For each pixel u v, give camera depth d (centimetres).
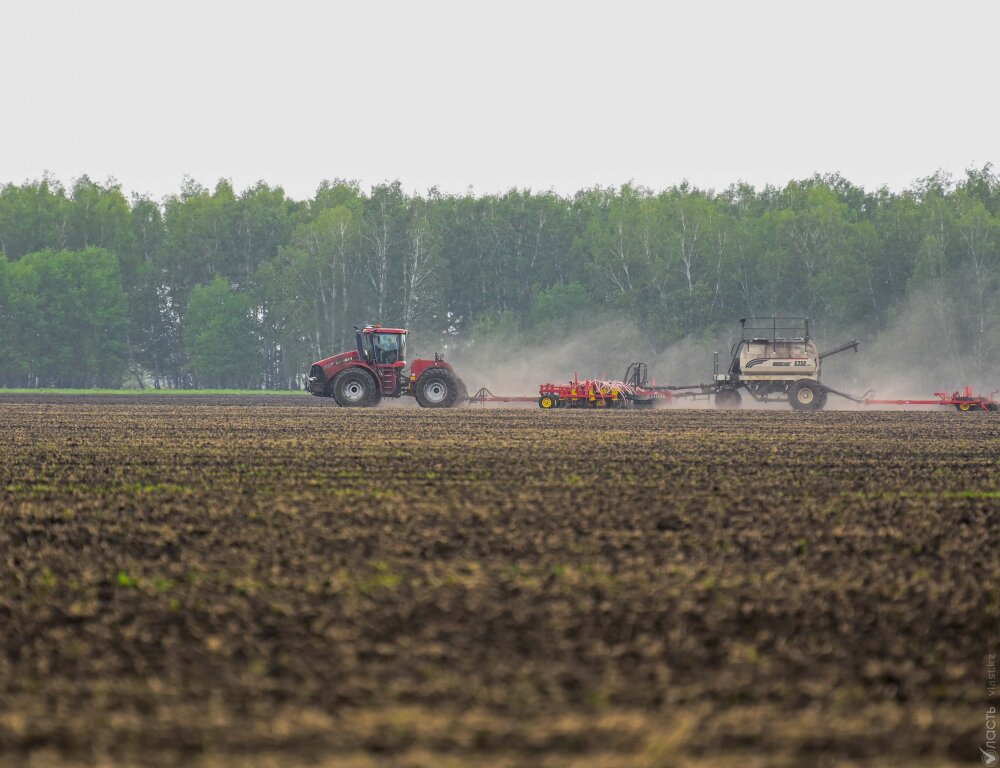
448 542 3791
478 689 2319
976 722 2175
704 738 2075
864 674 2436
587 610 2897
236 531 4022
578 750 2014
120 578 3256
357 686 2334
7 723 2133
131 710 2203
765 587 3158
